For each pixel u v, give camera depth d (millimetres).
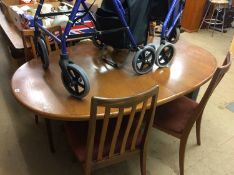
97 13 1633
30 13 2432
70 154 1941
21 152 1947
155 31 2193
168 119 1680
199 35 4812
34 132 2154
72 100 1298
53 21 2111
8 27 2705
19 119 2307
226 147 2105
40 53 1630
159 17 1837
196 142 2135
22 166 1829
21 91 1347
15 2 3090
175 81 1534
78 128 1490
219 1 4648
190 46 2084
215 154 2031
